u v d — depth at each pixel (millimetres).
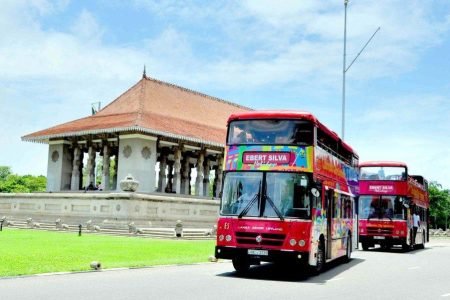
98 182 85188
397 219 29734
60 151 56594
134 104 53219
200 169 57312
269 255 14562
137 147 49719
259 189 15016
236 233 14938
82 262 16703
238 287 12547
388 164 30422
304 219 14586
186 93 61375
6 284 11766
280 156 15102
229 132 15844
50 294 10328
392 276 16375
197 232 34375
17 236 28016
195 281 13422
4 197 50125
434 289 13305
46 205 45875
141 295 10578
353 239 23719
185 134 49281
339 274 16875
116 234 33938
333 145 18719
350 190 22938
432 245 43438
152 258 19359
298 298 11062
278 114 15453
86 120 54094
